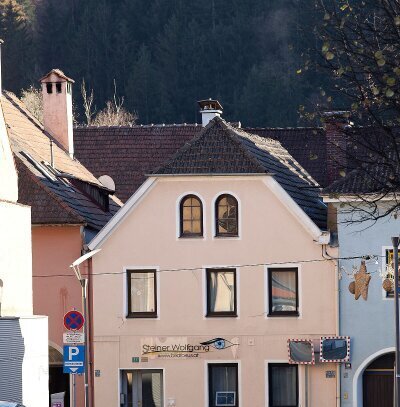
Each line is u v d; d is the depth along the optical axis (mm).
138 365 105500
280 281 104875
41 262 108688
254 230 105188
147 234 106312
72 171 123312
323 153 141625
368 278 102625
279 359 104125
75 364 88625
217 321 105000
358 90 57594
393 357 103250
